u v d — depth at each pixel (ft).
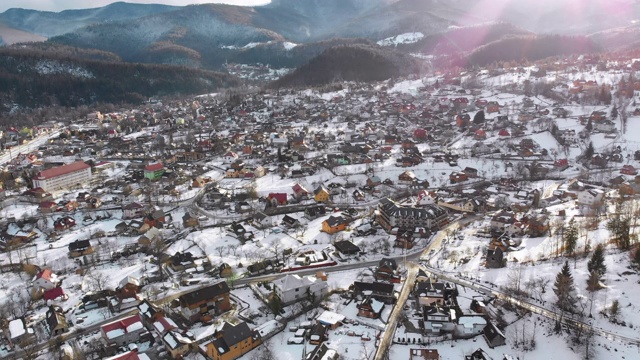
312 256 503.61
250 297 435.53
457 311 381.81
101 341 372.99
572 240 451.53
